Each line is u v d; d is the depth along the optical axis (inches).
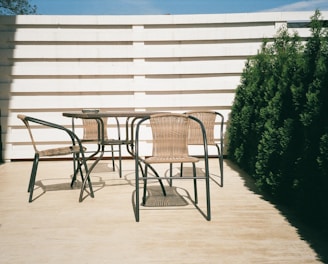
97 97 206.7
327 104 85.3
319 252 75.4
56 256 73.9
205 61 206.8
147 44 205.2
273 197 118.3
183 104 209.3
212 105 209.0
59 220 97.4
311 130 90.2
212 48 204.4
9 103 200.7
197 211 105.1
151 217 99.4
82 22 198.8
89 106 206.2
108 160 210.1
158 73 205.9
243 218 98.5
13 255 74.5
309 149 91.1
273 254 74.4
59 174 166.4
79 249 77.5
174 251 75.9
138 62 204.8
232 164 192.2
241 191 131.0
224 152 212.5
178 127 103.2
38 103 202.5
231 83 207.3
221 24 204.4
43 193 129.2
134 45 203.6
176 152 103.6
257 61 166.2
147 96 208.2
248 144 163.6
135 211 105.3
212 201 116.7
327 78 84.7
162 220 96.7
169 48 204.5
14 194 127.7
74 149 125.3
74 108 205.6
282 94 114.8
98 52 201.9
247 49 204.2
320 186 88.8
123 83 205.9
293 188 99.5
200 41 205.8
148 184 143.5
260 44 204.4
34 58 199.6
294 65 112.0
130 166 188.2
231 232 87.4
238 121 178.9
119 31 201.6
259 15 201.2
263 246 78.6
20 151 204.8
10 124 201.8
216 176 159.8
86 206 111.1
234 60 207.0
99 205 112.2
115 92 208.1
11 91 200.2
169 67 205.8
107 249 77.3
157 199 119.2
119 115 115.2
